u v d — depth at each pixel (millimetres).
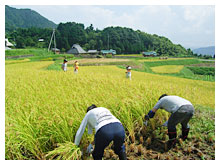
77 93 5543
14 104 4566
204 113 5246
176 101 3598
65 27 139125
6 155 3240
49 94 5652
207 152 3518
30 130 3432
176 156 3416
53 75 10742
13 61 44156
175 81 23047
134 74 29688
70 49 116562
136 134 4055
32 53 66500
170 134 3639
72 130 3635
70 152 3223
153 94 5043
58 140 3447
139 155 3441
